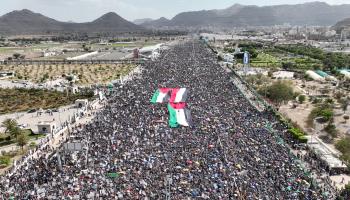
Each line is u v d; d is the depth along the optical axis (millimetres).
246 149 135750
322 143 160000
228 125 167500
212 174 113562
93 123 174750
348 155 139000
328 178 121875
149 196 100062
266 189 104375
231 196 99812
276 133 161250
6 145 167000
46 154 144375
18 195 105062
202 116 183000
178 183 107500
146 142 144250
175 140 146375
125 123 172000
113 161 125375
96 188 105500
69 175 116688
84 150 137125
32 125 196000
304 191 105188
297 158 135750
